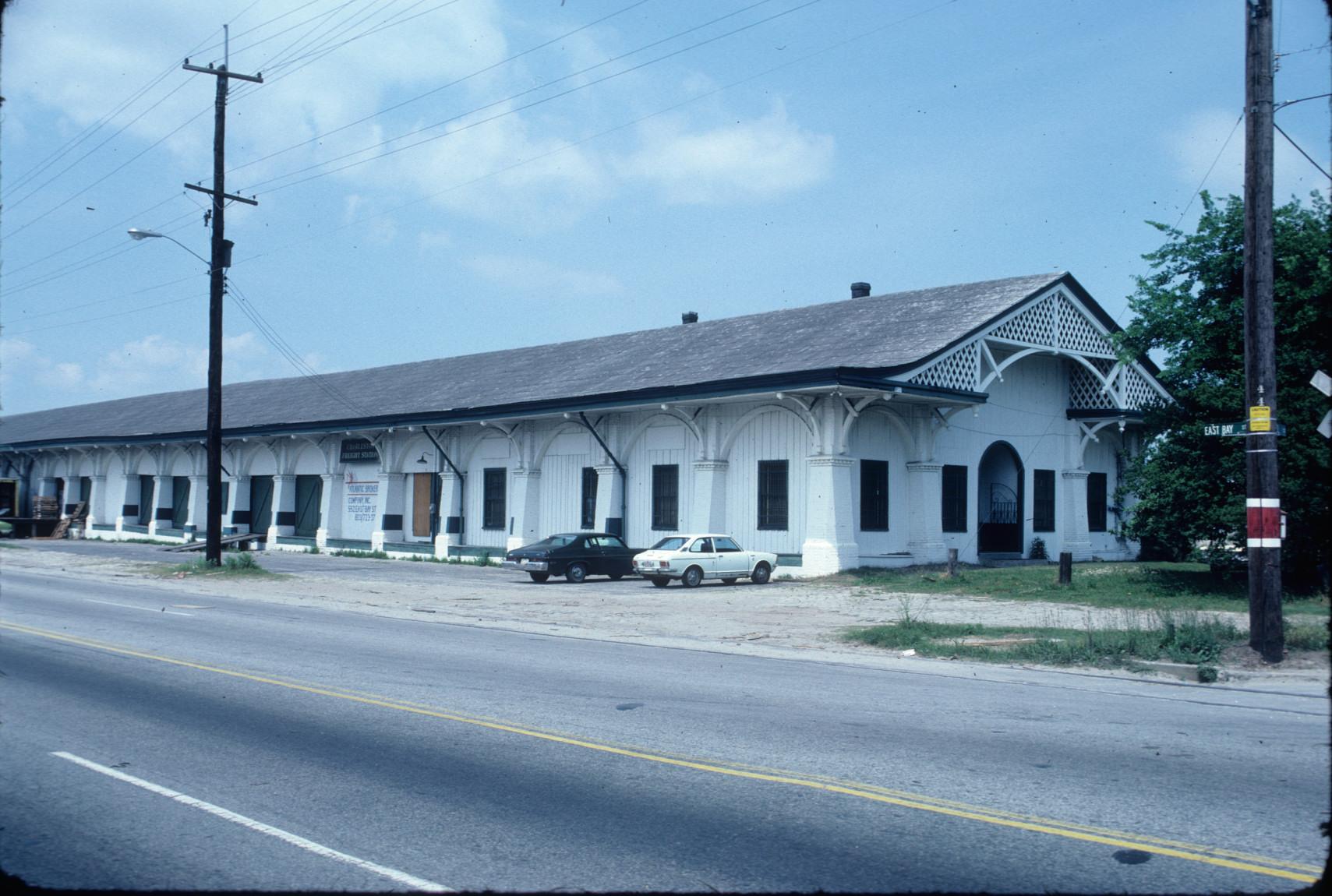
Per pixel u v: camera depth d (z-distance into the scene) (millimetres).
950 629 16250
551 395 32875
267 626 17609
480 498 36594
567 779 7633
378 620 19281
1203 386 20891
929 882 5523
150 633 16156
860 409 26156
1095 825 6512
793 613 20125
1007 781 7566
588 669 13109
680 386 27828
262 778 7660
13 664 12742
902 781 7582
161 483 51656
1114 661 13516
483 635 17062
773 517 28047
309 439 43188
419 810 6848
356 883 5512
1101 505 35312
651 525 30984
